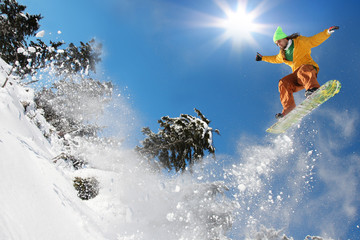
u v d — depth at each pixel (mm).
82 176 5750
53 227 2322
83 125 13500
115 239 3475
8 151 2701
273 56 5426
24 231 1851
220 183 8312
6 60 13727
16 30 14234
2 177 2189
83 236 2721
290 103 4672
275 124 4703
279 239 6844
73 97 14578
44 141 7316
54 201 2818
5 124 4648
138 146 8539
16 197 2141
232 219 7309
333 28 4523
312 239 7141
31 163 3113
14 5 14547
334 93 4090
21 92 9133
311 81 4371
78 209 3443
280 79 4930
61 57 14461
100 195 5605
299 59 4848
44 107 14195
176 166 8695
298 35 4898
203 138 8711
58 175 4109
